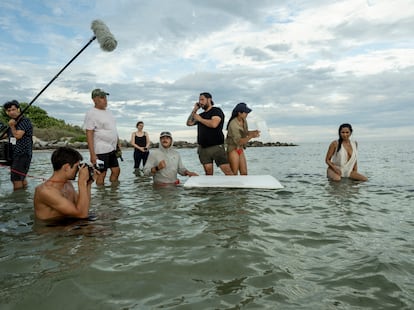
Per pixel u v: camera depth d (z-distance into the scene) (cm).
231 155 654
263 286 198
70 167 347
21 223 338
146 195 490
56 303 179
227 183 566
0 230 314
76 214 346
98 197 481
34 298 184
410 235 296
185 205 417
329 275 213
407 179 659
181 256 244
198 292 191
